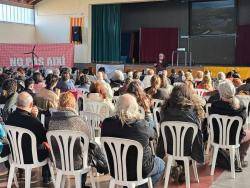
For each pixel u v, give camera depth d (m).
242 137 4.46
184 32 15.76
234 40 14.87
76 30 16.09
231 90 4.28
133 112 3.20
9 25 15.50
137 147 3.11
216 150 4.45
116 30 16.25
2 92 5.24
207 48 15.42
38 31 16.83
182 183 4.20
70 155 3.41
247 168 4.76
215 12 15.16
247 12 14.74
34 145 3.64
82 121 3.50
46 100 4.36
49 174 4.16
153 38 15.73
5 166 4.52
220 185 4.17
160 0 14.97
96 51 16.25
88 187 3.90
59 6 16.39
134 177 3.20
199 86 7.22
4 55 14.34
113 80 7.73
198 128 3.82
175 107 3.88
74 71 11.92
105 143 3.24
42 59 14.76
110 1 15.49
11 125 3.63
